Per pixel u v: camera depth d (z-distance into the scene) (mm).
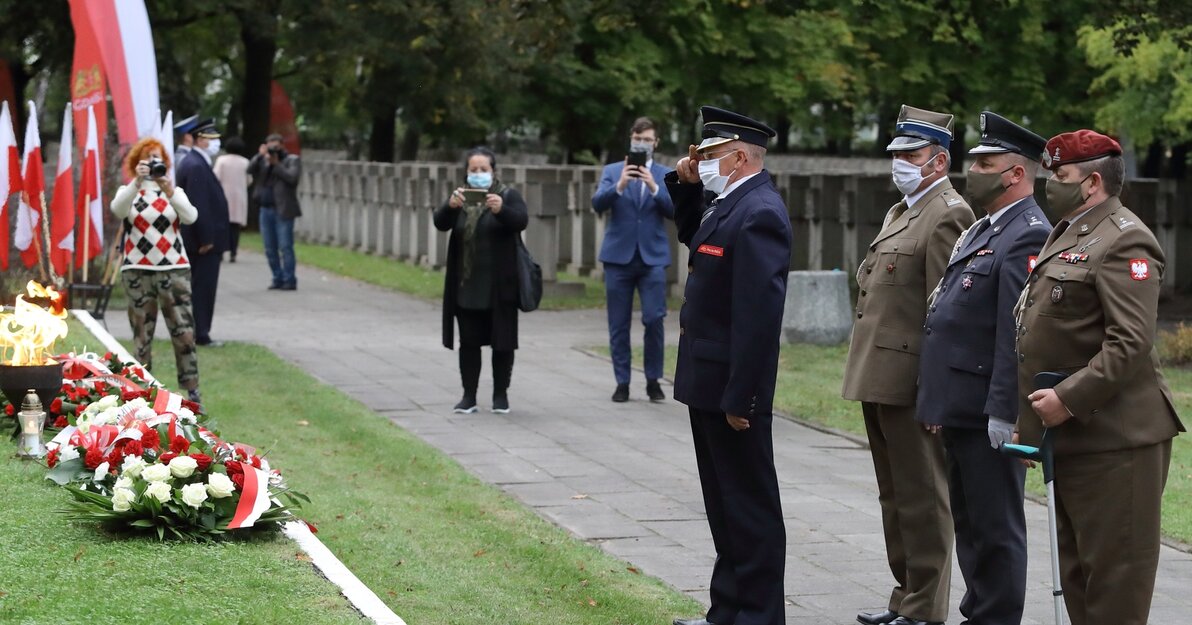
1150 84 26562
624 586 7508
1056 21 34031
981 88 33781
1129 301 5500
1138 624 5715
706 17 32250
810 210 23078
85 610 5445
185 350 12281
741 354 6301
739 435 6512
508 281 12656
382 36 34219
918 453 6926
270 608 5625
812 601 7488
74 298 18438
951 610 7449
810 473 10789
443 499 9398
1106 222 5660
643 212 13430
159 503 6645
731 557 6672
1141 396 5680
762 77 33500
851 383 7102
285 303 21656
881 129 51969
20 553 6211
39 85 36500
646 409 13305
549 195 23031
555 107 35250
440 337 18141
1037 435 5852
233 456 7375
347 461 10461
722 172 6500
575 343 17938
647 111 34469
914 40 33438
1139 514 5672
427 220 28062
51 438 8539
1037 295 5820
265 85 40531
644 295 13539
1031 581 7992
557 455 11133
